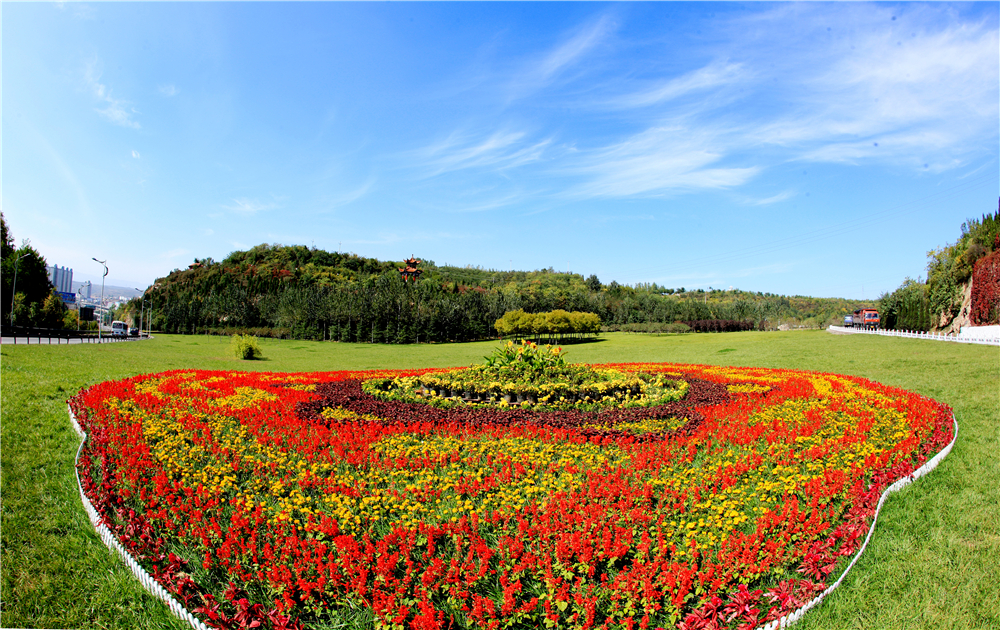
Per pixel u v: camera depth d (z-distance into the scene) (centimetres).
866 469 792
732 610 482
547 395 1242
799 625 486
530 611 486
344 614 499
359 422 1098
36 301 5200
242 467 828
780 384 1641
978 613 500
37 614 522
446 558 568
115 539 610
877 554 600
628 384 1351
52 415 1123
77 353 2672
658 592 500
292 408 1232
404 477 792
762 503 698
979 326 4000
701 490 726
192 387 1507
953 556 595
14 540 631
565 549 545
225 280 10294
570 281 14025
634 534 605
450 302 7569
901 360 2270
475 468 836
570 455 879
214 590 530
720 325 7719
